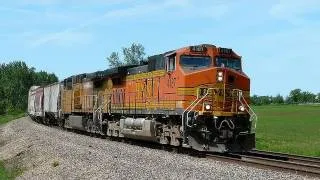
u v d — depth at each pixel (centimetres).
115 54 10631
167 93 2348
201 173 1566
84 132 3981
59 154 2283
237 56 2334
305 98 19075
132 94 2848
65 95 4547
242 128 2234
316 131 4528
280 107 13175
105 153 2205
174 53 2283
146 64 2739
